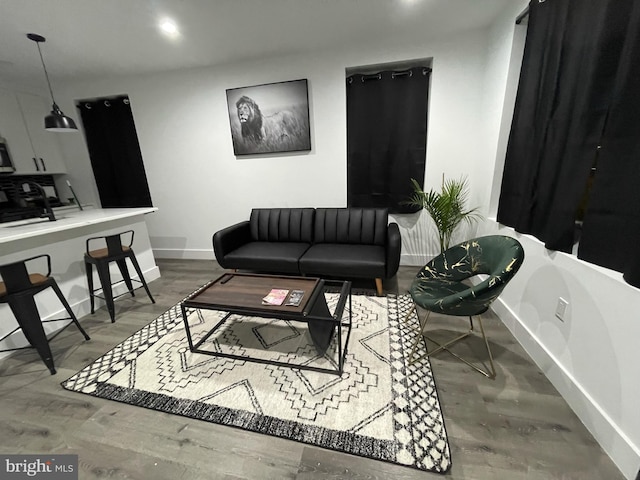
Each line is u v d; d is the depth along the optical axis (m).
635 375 0.96
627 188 0.99
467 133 2.68
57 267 2.09
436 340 1.79
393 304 2.27
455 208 2.49
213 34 2.30
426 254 3.10
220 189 3.42
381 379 1.48
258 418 1.27
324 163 3.05
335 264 2.35
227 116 3.12
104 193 3.71
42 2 1.79
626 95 0.98
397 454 1.09
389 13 2.10
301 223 2.92
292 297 1.56
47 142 3.47
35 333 1.57
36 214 3.11
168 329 2.03
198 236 3.67
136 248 2.81
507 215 1.95
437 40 2.51
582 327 1.22
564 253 1.35
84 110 3.40
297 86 2.82
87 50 2.49
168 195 3.58
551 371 1.42
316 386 1.44
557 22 1.42
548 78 1.50
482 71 2.50
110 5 1.86
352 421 1.24
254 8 1.96
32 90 3.29
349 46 2.65
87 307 2.30
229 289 1.71
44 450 1.17
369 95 2.77
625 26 1.03
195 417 1.29
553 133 1.43
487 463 1.05
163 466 1.09
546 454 1.08
